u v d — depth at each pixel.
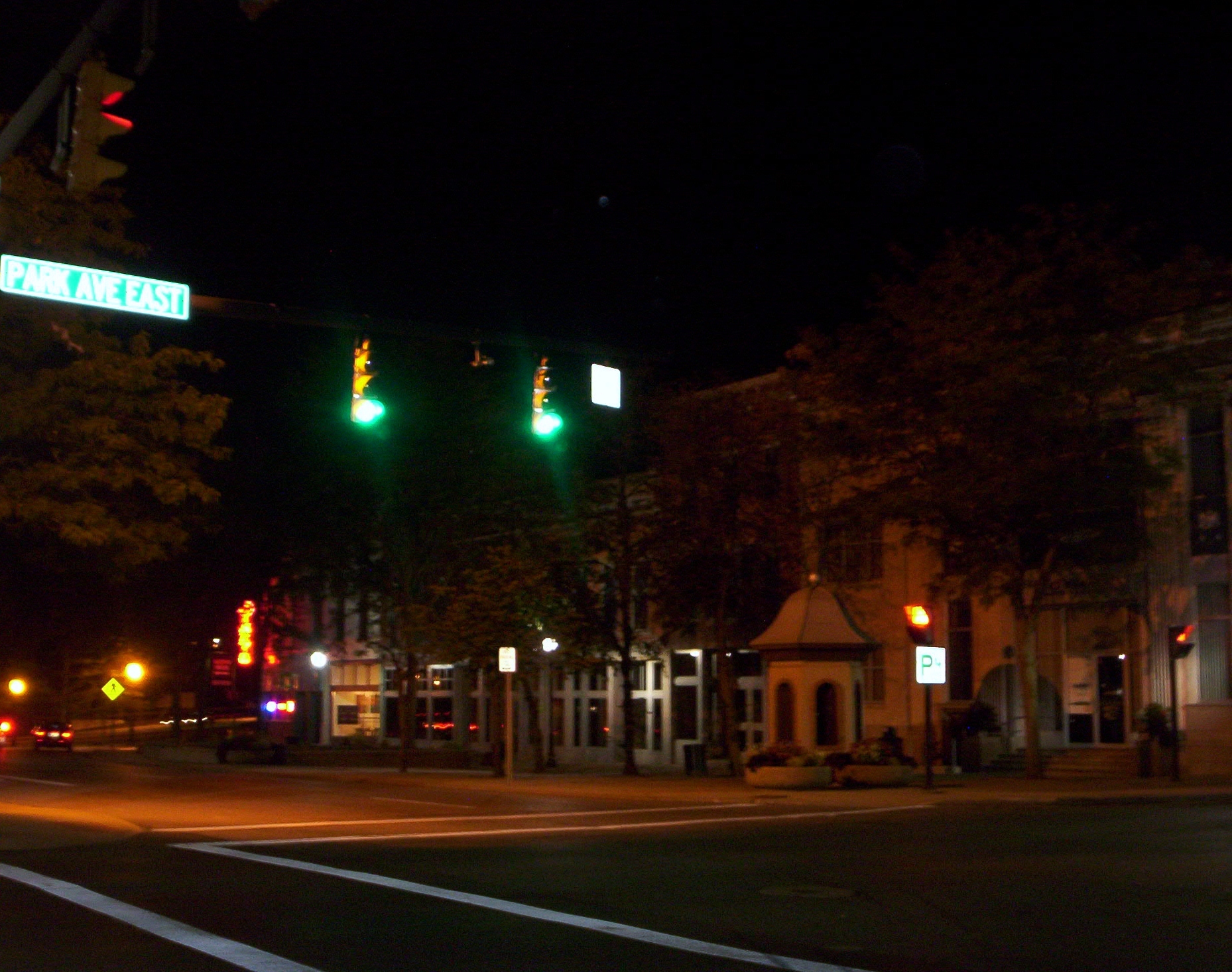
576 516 39.28
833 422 33.19
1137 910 12.01
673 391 37.16
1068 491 28.52
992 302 29.20
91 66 9.84
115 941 10.53
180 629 59.34
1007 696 36.97
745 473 35.56
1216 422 32.81
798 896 13.03
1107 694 35.12
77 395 21.19
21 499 20.78
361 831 20.53
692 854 16.70
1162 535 33.25
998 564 30.75
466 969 9.43
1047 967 9.57
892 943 10.52
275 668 70.31
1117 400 32.31
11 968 9.39
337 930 11.09
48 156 21.28
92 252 21.66
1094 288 29.12
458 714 57.38
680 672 47.25
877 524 33.75
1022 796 25.83
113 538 21.53
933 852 16.52
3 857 16.91
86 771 42.31
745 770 30.73
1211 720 31.58
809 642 31.20
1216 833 18.30
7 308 20.48
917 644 28.02
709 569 36.41
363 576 46.09
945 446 30.67
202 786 33.59
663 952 10.12
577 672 39.69
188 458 22.56
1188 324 29.23
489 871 15.20
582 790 30.36
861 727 31.53
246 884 14.02
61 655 62.75
